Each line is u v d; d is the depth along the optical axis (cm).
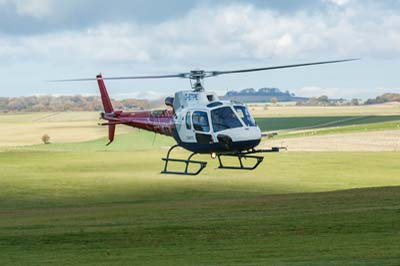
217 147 9388
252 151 9531
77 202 17038
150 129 10712
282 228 7744
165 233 7744
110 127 11356
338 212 9056
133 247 6844
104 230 8169
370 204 10300
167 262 5612
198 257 5850
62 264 5766
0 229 8962
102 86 11475
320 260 5316
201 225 8306
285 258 5553
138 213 11262
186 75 9725
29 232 8275
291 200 12188
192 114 9638
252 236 7269
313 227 7700
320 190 18488
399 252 5647
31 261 6031
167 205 13588
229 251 6184
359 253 5662
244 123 9306
